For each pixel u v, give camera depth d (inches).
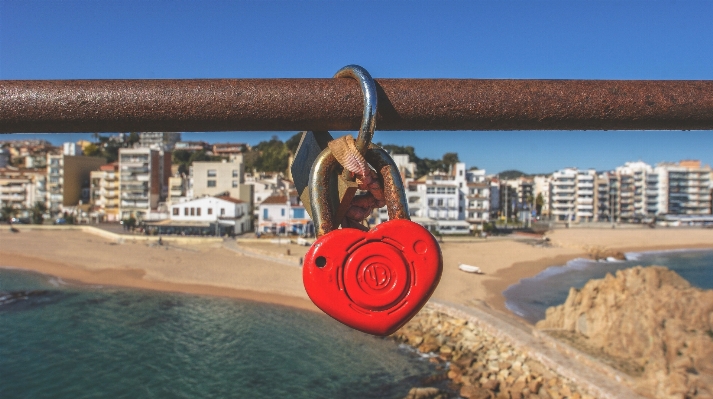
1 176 4133.9
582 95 82.2
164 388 919.7
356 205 94.2
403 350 1153.4
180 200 3531.0
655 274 965.8
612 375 844.6
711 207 5290.4
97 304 1545.3
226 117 80.6
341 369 1035.9
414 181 3614.7
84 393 885.2
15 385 910.4
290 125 83.3
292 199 3024.1
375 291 81.7
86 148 5132.9
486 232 3481.8
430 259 82.4
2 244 2645.2
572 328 1080.8
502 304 1599.4
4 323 1300.4
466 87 82.5
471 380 964.6
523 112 82.7
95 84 79.5
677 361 786.8
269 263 2209.6
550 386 887.1
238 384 949.2
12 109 78.1
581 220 4992.6
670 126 85.4
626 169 5433.1
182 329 1286.9
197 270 2071.9
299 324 1359.5
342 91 80.8
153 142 6136.8
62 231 3316.9
